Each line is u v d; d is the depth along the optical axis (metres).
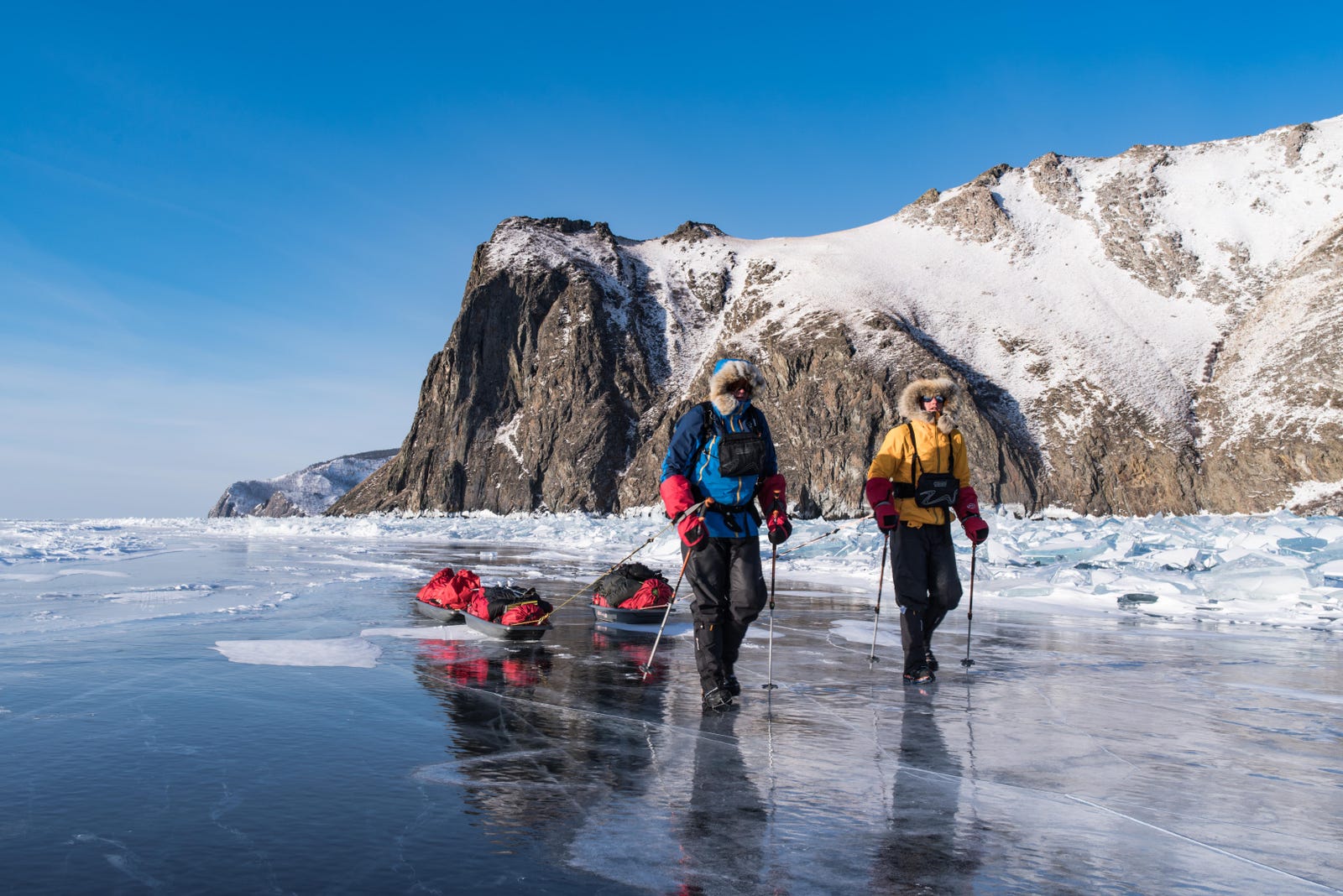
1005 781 2.73
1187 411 56.59
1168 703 4.02
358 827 2.19
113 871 1.88
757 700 3.98
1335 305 56.16
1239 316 64.56
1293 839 2.25
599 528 31.08
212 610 6.89
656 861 2.02
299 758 2.82
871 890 1.88
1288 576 8.82
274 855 1.99
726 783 2.65
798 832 2.23
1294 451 48.75
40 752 2.82
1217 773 2.87
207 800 2.38
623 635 6.25
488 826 2.22
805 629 6.68
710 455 3.94
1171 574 10.59
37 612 6.64
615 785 2.60
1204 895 1.89
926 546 4.69
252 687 3.95
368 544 23.03
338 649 5.10
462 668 4.67
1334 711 3.86
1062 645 6.01
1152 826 2.33
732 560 3.89
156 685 3.95
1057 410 57.91
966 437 54.56
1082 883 1.95
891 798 2.53
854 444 55.25
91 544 16.59
